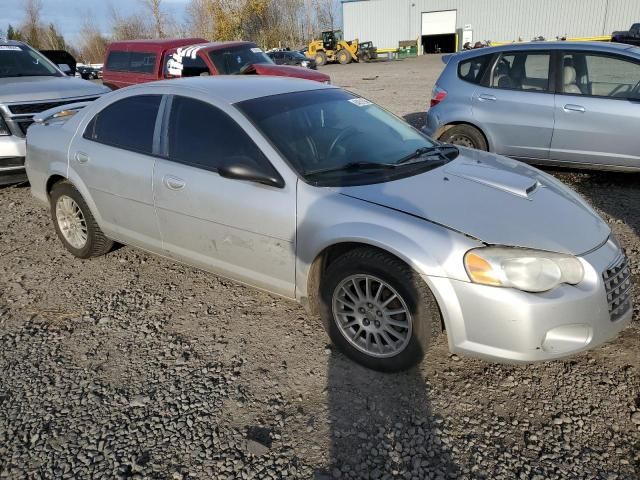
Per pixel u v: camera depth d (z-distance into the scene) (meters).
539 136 6.25
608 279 2.75
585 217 3.02
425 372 3.04
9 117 6.24
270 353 3.26
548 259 2.62
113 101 4.15
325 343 3.34
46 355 3.29
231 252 3.45
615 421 2.64
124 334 3.51
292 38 55.97
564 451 2.47
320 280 3.21
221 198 3.36
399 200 2.94
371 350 3.02
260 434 2.61
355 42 36.34
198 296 3.98
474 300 2.62
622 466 2.38
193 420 2.71
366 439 2.57
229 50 10.41
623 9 35.88
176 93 3.75
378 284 2.91
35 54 8.13
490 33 40.19
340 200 2.99
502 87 6.47
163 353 3.29
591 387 2.87
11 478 2.39
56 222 4.68
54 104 6.62
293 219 3.09
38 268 4.54
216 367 3.14
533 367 3.05
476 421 2.67
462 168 3.39
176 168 3.60
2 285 4.25
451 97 6.84
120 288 4.13
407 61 35.09
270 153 3.22
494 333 2.63
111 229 4.21
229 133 3.41
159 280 4.24
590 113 5.89
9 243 5.12
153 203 3.75
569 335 2.65
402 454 2.48
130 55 10.90
